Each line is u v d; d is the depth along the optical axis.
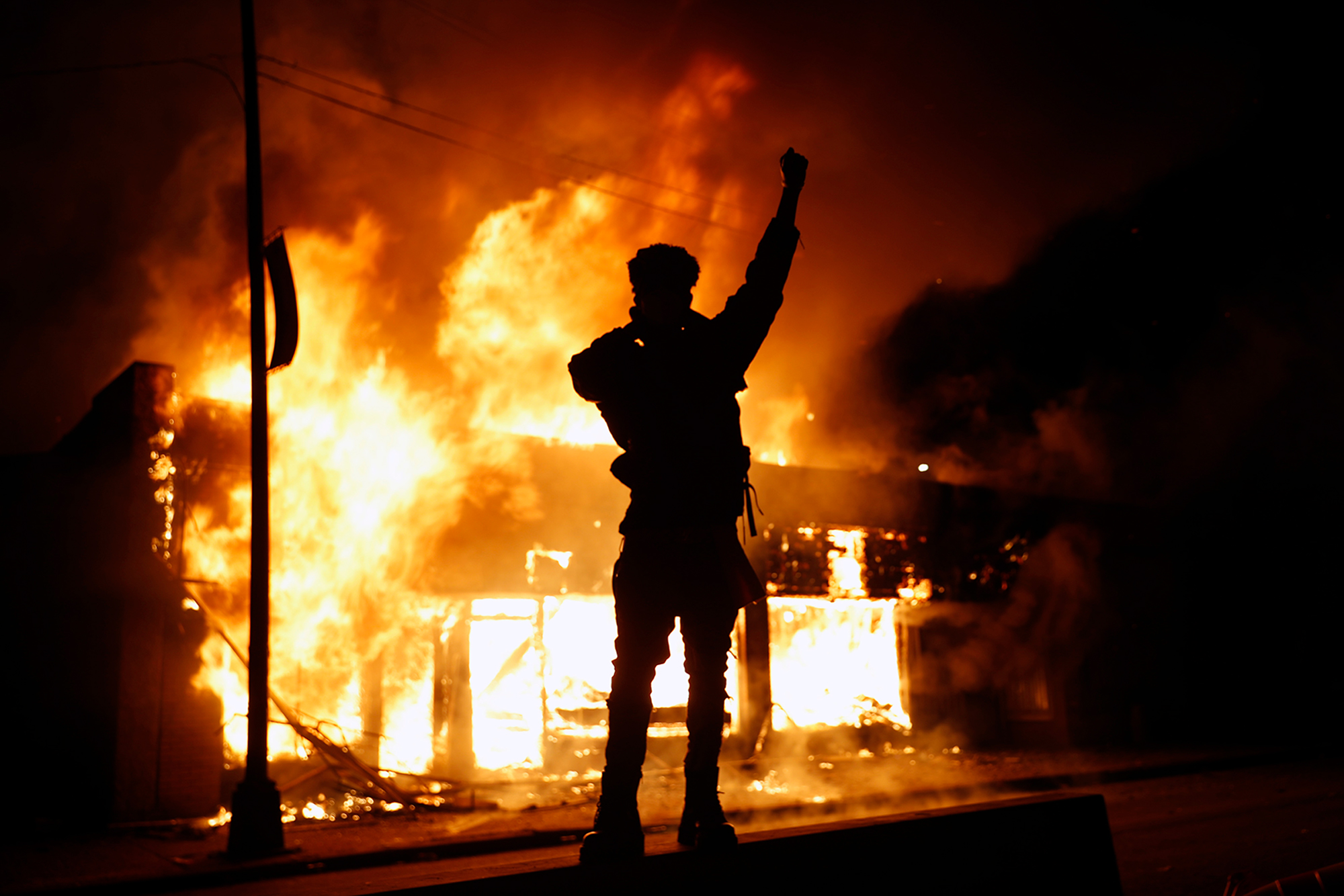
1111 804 13.29
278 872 9.85
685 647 2.32
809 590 18.89
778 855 2.05
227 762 13.46
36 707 13.52
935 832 2.28
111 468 13.38
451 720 14.92
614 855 2.11
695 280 2.44
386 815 12.99
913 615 20.20
